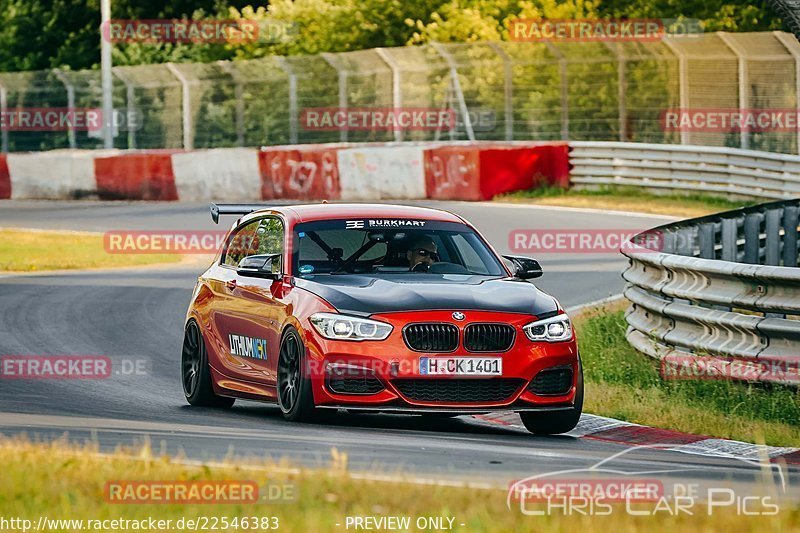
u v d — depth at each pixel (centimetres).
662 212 9375
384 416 3572
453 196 10488
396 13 15612
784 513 2002
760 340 3725
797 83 9462
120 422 3322
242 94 12800
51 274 7456
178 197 11338
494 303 3259
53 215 10581
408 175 10600
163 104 13188
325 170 10838
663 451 3073
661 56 10388
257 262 3478
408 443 2934
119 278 7219
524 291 3384
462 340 3167
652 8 13925
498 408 3183
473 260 3594
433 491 2139
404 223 3656
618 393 3853
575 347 3322
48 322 5606
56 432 3070
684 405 3634
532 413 3381
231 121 13312
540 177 10681
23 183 12038
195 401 3831
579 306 5831
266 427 3203
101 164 11631
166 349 4994
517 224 8762
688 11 14000
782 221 5881
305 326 3241
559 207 9862
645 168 10312
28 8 19462
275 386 3422
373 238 3584
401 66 11862
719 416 3447
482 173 10394
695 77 10125
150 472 2292
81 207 11150
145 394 4053
